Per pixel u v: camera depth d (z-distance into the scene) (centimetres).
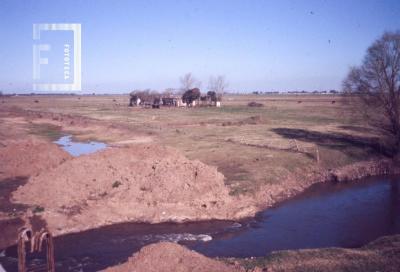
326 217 2219
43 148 3281
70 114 8269
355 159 3544
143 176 2477
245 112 8662
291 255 1520
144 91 12206
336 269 1353
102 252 1712
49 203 2172
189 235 1936
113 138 5088
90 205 2188
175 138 4700
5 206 2109
